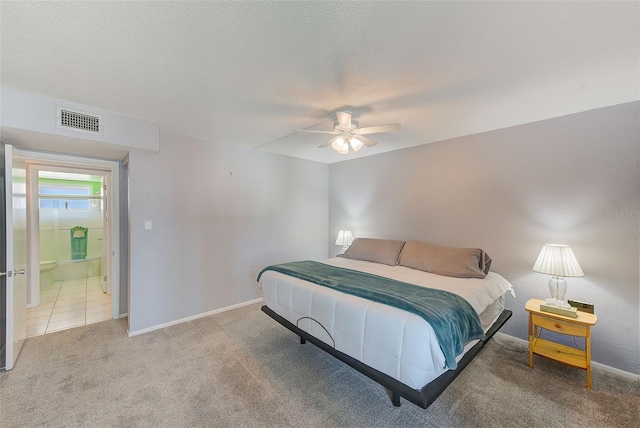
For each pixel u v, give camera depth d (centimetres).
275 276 274
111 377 217
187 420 174
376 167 422
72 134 232
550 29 136
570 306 226
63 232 552
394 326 167
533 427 169
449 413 180
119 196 334
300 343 274
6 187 224
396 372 165
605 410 183
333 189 495
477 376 220
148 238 302
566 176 252
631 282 222
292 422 172
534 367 233
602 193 234
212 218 353
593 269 238
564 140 253
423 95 212
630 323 222
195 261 338
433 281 252
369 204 432
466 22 131
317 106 234
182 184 325
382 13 125
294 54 159
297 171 451
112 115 253
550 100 221
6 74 183
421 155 364
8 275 224
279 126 290
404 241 358
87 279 536
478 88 201
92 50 154
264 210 407
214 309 355
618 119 227
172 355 251
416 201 370
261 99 221
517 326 281
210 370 228
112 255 335
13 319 230
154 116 262
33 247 376
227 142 359
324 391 202
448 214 337
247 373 224
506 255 289
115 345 269
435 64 169
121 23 131
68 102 229
